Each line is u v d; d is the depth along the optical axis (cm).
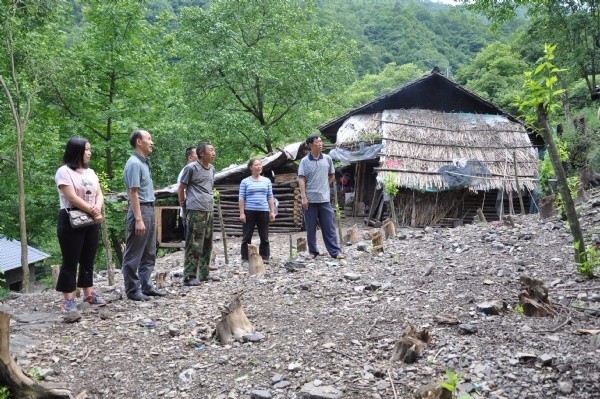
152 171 1873
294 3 2588
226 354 390
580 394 279
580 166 1498
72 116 1842
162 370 374
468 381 303
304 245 961
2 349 322
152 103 2030
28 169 1564
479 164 1589
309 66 2405
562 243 657
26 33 1242
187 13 2383
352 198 2098
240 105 2592
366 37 7138
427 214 1625
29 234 1784
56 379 367
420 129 1728
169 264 1058
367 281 573
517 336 361
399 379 320
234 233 1686
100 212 543
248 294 578
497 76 3916
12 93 1359
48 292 724
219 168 2466
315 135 761
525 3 1678
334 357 362
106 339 450
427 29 7594
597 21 2133
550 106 470
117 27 1844
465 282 524
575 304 423
